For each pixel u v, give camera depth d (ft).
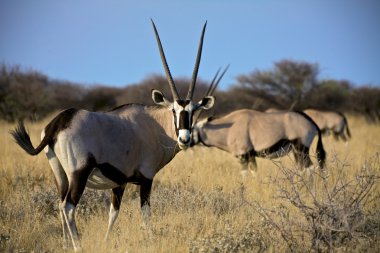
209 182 95.91
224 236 61.36
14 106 293.64
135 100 396.57
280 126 119.24
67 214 60.80
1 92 304.71
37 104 304.71
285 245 60.44
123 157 66.90
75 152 61.05
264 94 403.13
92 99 446.19
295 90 403.75
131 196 88.17
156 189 88.63
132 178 70.08
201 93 394.73
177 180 96.43
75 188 61.11
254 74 414.00
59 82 449.89
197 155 136.67
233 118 123.24
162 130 74.28
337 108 404.16
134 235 66.03
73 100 432.66
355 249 58.85
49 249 62.23
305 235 62.03
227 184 96.12
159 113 74.69
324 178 66.03
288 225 61.31
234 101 405.59
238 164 124.26
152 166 72.28
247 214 75.31
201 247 59.36
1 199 83.61
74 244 60.80
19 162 104.06
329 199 60.80
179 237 65.21
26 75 323.98
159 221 71.92
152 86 400.67
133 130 69.87
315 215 60.80
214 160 124.47
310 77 409.08
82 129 61.87
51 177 95.09
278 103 398.42
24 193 82.74
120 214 76.79
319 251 58.75
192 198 80.59
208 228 69.15
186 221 70.69
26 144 62.69
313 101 395.75
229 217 72.95
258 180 97.86
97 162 63.10
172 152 75.66
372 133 225.35
